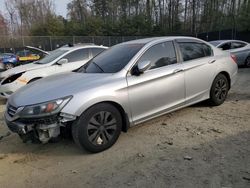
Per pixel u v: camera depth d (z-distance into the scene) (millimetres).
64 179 3604
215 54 6070
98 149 4199
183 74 5215
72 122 4016
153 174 3551
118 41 35312
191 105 6074
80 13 60250
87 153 4266
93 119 4102
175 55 5266
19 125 3955
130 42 5480
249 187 3160
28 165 4059
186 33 46344
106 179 3523
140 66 4469
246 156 3855
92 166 3875
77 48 8984
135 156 4062
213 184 3252
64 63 8523
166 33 46250
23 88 4750
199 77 5543
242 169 3529
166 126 5156
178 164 3752
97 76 4516
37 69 8227
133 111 4539
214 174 3455
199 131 4840
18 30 54344
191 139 4527
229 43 13336
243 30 28297
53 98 3930
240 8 34094
